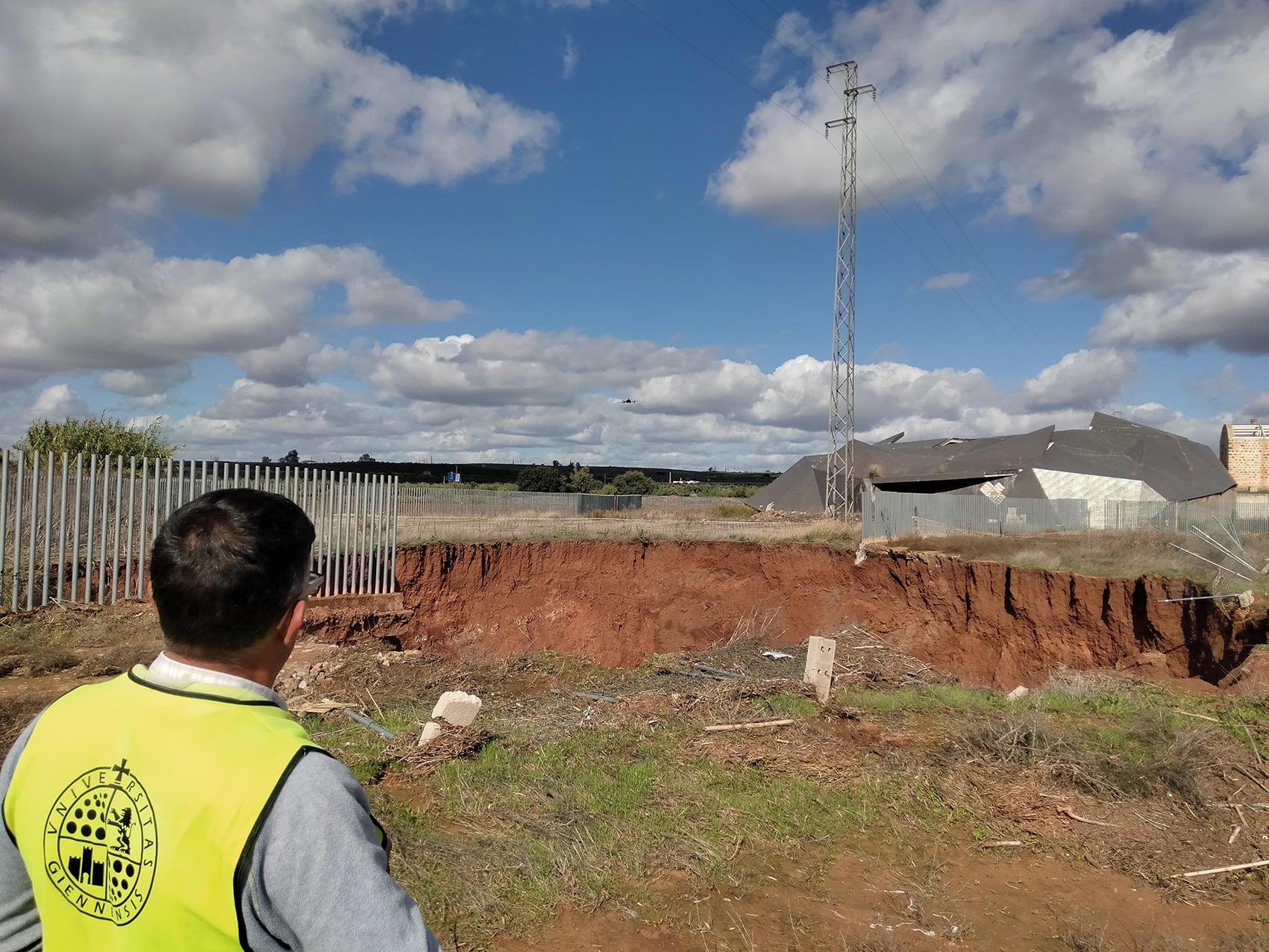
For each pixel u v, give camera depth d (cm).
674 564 2145
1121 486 3622
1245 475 4059
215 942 127
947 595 1927
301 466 1422
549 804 571
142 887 127
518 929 424
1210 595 1319
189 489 1267
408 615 1508
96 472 1156
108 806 133
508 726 773
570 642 1923
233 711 140
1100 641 1547
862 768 684
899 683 1251
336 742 694
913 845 559
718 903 465
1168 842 569
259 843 126
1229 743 748
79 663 872
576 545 2042
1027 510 2420
